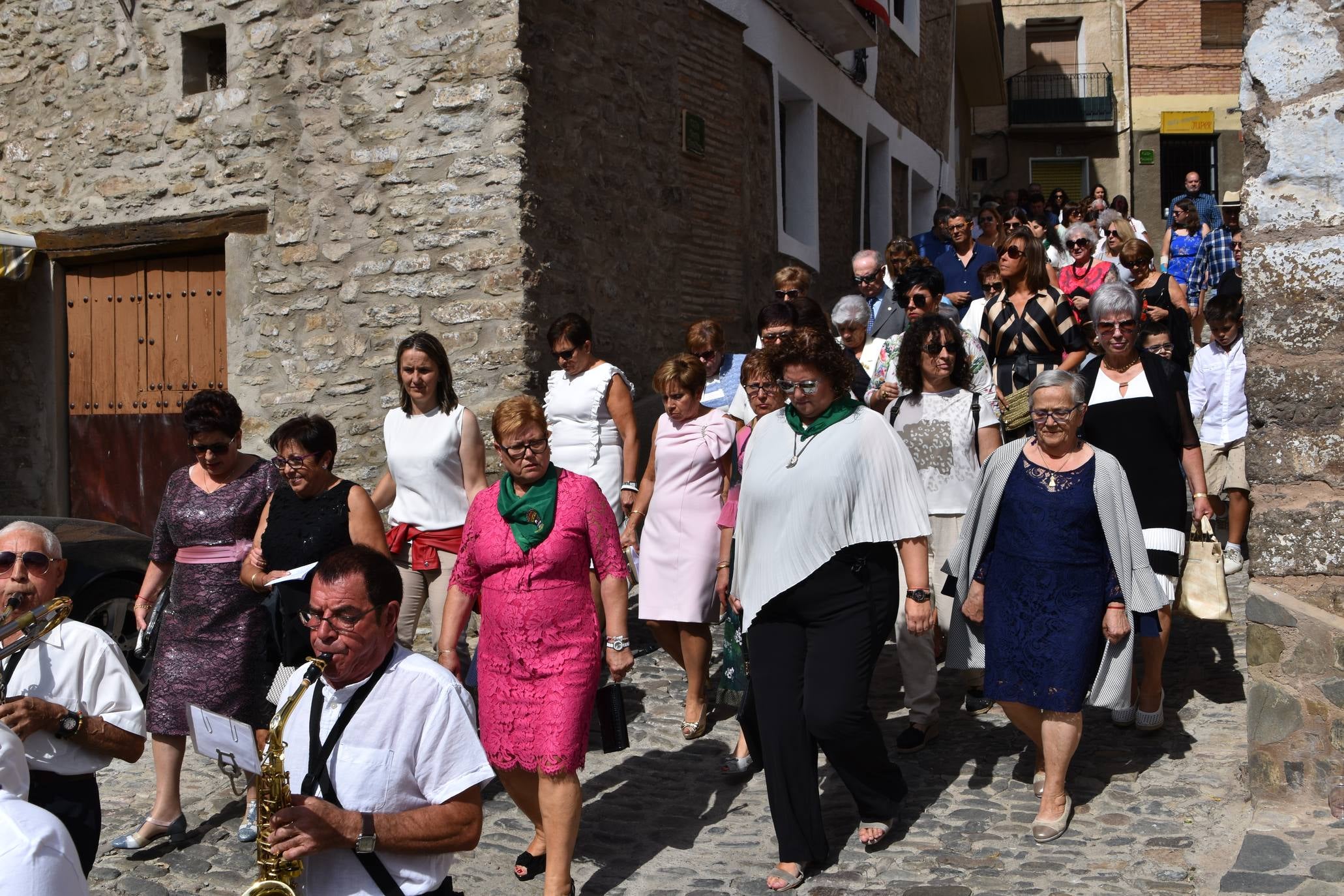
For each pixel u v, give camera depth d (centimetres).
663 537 591
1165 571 529
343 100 840
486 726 430
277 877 273
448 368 574
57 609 337
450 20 805
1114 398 541
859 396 665
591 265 855
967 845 452
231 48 877
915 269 696
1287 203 450
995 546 476
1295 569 451
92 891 444
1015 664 460
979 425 572
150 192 915
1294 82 448
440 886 287
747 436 567
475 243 798
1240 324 748
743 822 493
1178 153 2838
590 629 429
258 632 490
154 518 959
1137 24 2830
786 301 609
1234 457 752
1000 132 2897
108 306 970
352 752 280
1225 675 621
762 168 1152
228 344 884
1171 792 486
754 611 441
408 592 574
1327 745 443
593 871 452
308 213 853
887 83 1633
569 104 835
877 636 437
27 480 1005
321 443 465
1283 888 388
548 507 426
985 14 2102
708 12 1024
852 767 443
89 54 940
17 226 983
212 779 561
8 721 338
